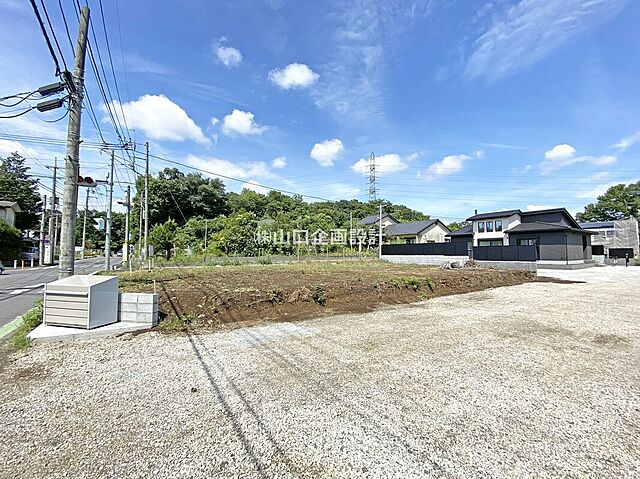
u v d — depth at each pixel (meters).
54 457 1.95
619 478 1.79
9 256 22.50
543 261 19.91
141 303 4.92
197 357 3.71
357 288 7.86
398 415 2.45
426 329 5.04
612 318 5.85
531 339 4.51
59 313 4.59
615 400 2.72
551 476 1.80
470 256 18.25
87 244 45.34
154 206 31.44
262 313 6.00
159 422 2.34
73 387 2.92
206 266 17.02
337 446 2.07
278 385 2.97
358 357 3.73
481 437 2.17
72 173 5.54
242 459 1.94
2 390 2.86
